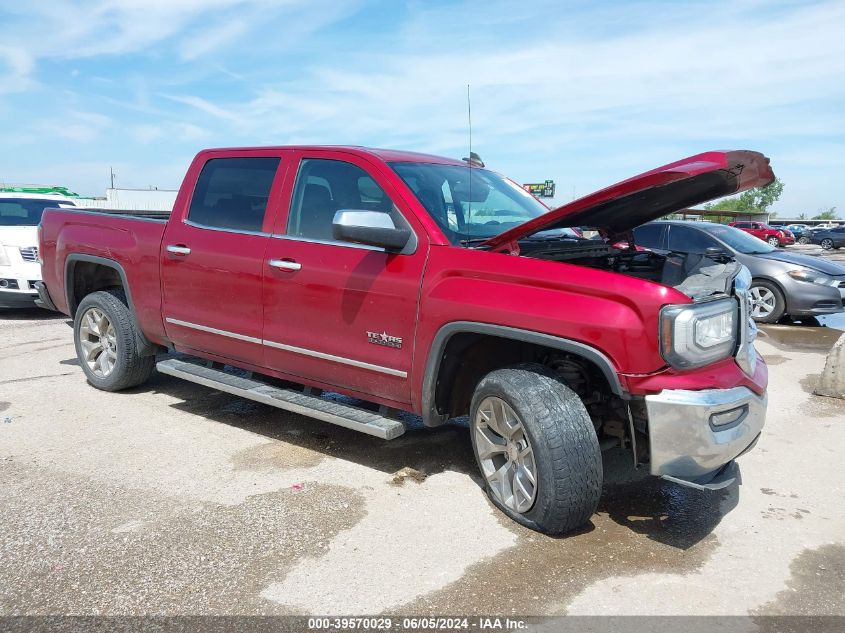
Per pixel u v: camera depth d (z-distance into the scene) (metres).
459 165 4.52
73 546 3.10
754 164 3.44
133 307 5.10
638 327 2.92
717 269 3.59
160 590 2.77
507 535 3.26
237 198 4.47
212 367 4.94
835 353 5.74
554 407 3.11
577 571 2.96
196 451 4.29
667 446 2.96
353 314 3.77
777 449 4.55
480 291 3.29
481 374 3.84
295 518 3.40
